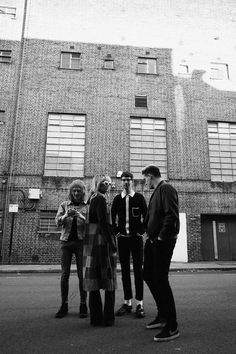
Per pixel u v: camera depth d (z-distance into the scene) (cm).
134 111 1783
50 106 1722
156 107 1808
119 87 1812
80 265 439
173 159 1727
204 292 624
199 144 1770
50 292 632
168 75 1878
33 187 1572
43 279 905
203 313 435
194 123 1805
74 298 558
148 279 374
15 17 1842
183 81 1880
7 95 1695
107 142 1706
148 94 1827
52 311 452
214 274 1066
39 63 1780
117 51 1884
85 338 326
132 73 1852
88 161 1662
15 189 1556
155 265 346
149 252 379
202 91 1875
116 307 485
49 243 1510
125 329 360
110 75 1827
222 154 1805
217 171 1773
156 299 370
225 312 441
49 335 336
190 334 339
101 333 343
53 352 285
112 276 389
